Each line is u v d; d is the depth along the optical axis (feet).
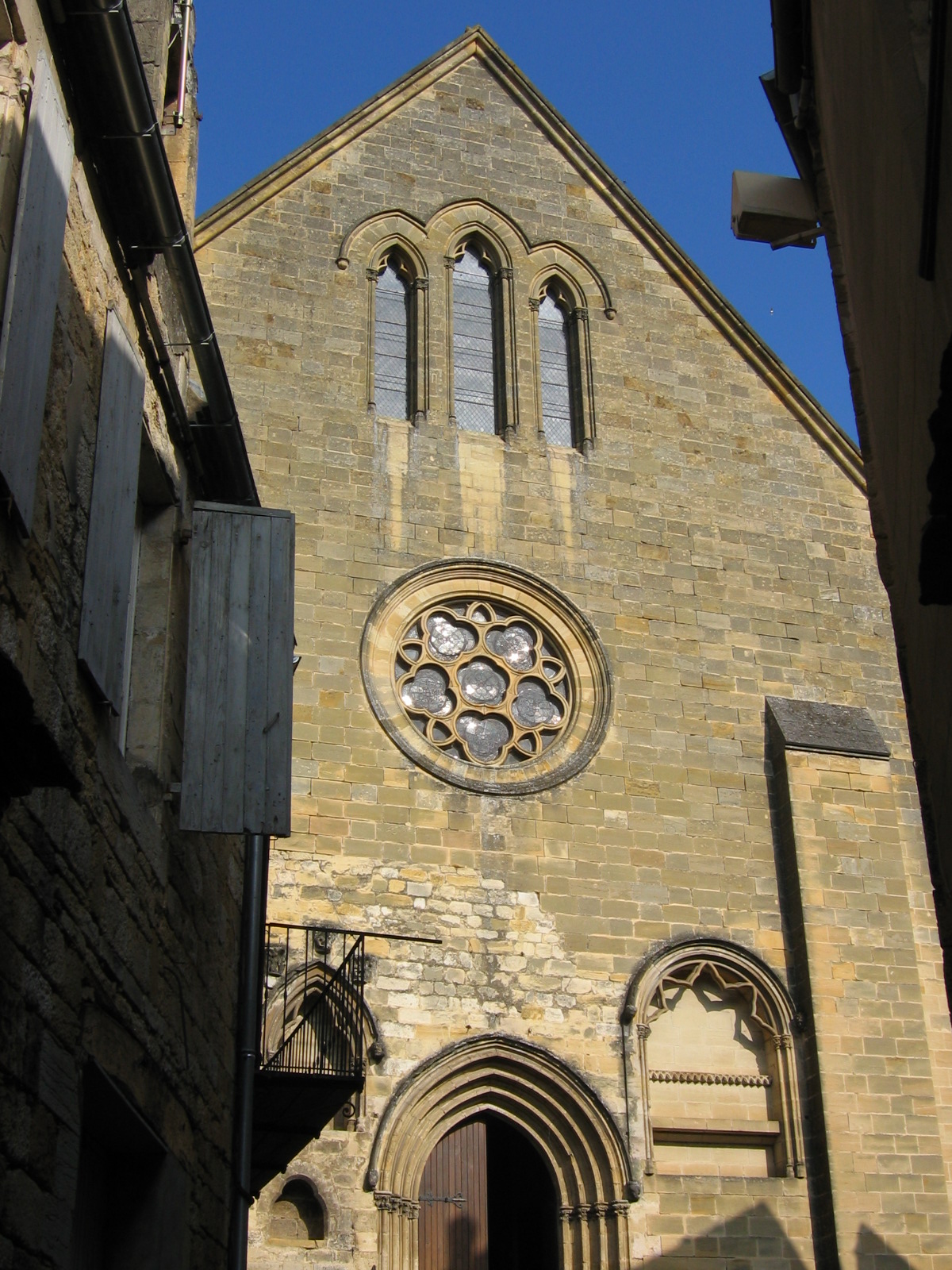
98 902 33.60
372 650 82.12
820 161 56.03
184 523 46.55
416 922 76.18
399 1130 71.56
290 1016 71.51
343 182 94.38
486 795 80.12
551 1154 74.69
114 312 37.86
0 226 28.50
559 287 97.66
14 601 28.60
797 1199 75.82
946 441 25.57
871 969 80.59
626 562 89.20
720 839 83.15
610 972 78.02
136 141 36.73
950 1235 75.31
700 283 98.94
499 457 89.71
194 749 42.29
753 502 93.61
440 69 100.22
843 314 54.19
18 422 28.37
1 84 29.96
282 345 88.22
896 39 34.53
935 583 29.19
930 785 48.70
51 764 25.32
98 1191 36.58
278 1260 67.82
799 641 90.38
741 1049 79.36
